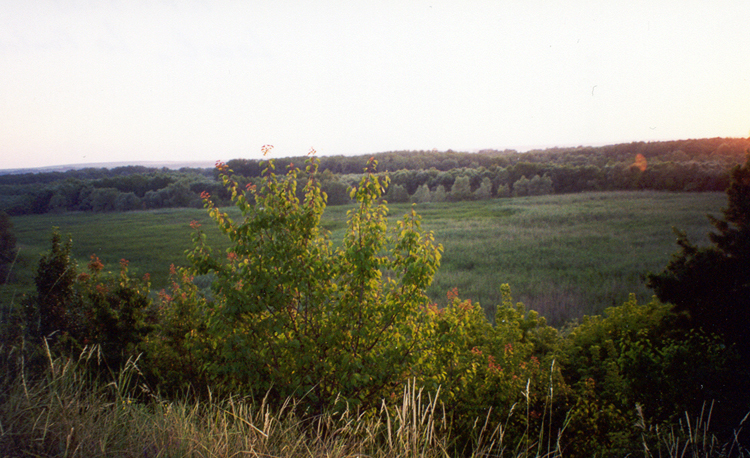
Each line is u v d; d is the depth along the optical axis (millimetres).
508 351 5965
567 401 5191
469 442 4711
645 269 24109
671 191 78000
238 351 4512
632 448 4566
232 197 5062
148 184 102500
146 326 5742
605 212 54406
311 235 5184
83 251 40125
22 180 104562
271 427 3211
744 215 6914
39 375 3281
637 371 6113
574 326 9781
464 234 43875
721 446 4332
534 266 27000
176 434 2775
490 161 137625
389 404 4824
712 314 6648
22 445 2432
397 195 96500
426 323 5254
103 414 2994
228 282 4711
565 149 152500
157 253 38531
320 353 4934
